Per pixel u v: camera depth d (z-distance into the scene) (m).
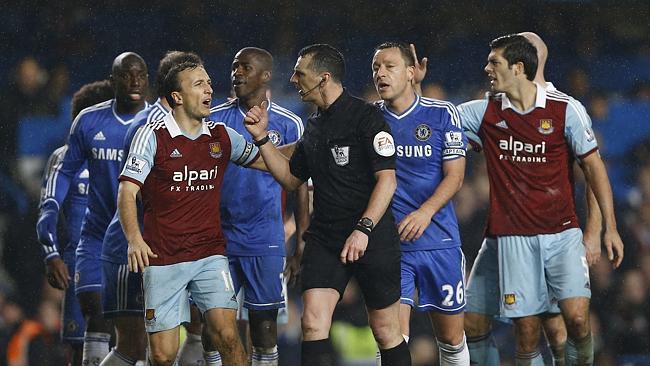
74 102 30.50
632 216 42.50
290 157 22.92
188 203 22.58
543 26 50.94
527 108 25.09
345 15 50.03
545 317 26.67
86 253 27.39
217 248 23.00
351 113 21.38
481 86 49.97
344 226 21.39
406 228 23.28
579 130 25.09
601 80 50.69
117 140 27.00
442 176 24.58
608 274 40.50
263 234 26.14
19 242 39.84
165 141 22.27
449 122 24.41
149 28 49.16
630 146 49.16
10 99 46.16
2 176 43.59
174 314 22.58
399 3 50.03
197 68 22.45
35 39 48.28
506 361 38.00
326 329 21.27
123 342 25.81
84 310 27.50
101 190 27.19
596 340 39.22
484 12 50.47
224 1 49.47
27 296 39.19
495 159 25.50
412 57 24.34
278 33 49.66
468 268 40.62
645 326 39.62
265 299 26.27
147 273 22.50
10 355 35.84
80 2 48.75
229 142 22.89
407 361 21.92
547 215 25.25
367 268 21.44
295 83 21.67
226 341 22.55
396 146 24.41
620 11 50.97
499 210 25.56
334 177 21.36
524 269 25.42
